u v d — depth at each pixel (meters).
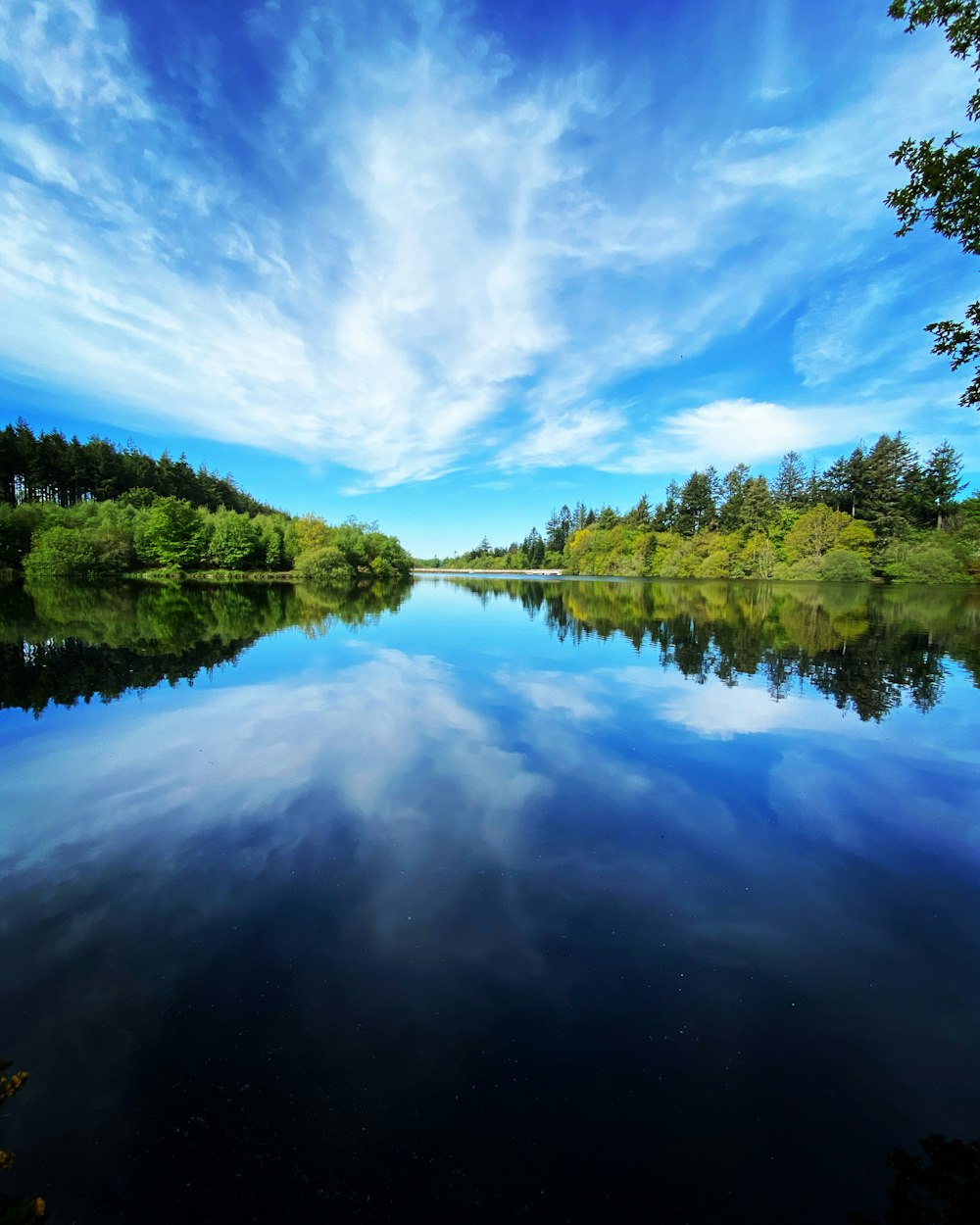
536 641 17.02
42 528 48.16
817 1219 2.21
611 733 8.30
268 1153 2.42
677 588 47.69
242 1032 3.03
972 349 5.65
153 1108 2.61
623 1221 2.21
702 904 4.30
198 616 22.64
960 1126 2.60
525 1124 2.56
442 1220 2.20
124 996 3.28
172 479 82.94
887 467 54.97
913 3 5.47
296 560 63.84
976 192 5.18
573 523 116.75
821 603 31.00
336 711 9.35
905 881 4.66
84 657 13.91
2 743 7.79
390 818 5.62
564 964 3.60
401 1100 2.66
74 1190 2.29
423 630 19.45
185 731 8.31
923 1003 3.33
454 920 4.02
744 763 7.16
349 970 3.51
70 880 4.50
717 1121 2.59
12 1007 3.18
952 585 45.81
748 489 68.69
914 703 9.97
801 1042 3.04
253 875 4.59
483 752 7.52
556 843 5.18
